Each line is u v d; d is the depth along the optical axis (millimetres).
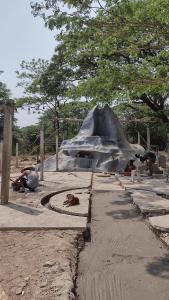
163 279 6055
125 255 7137
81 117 36031
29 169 13539
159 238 8148
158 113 25500
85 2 9469
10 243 7281
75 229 8188
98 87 9461
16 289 5371
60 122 37156
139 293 5566
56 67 30531
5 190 10617
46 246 7117
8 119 10398
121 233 8531
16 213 9469
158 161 22469
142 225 9172
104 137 23234
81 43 12000
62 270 6047
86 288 5746
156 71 8922
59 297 5184
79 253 7234
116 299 5387
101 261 6828
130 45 9547
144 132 35750
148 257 7035
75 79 28578
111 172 20688
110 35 9078
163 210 10016
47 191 13031
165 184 15062
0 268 6066
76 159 22047
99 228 8930
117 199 12297
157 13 7555
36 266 6168
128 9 8531
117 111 27578
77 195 12352
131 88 8891
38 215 9266
